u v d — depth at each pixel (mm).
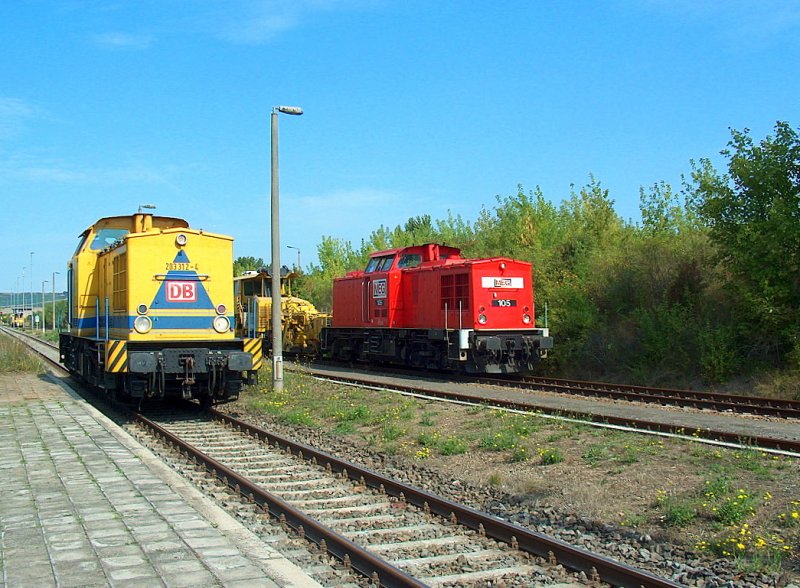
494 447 10656
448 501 7957
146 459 9547
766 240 16781
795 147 17375
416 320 22500
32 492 7723
